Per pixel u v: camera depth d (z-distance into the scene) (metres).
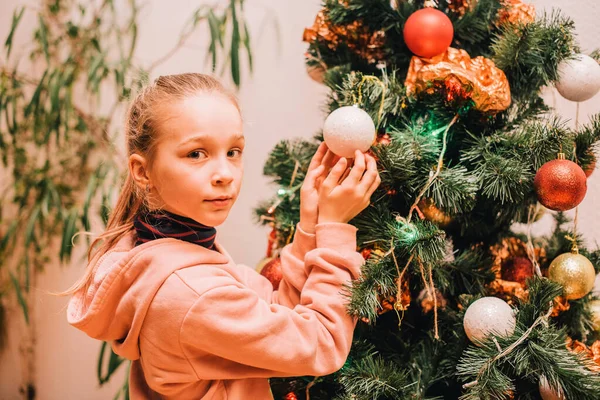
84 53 1.71
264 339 0.66
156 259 0.67
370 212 0.85
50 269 1.82
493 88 0.78
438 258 0.77
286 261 0.83
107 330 0.72
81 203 1.75
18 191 1.76
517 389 0.81
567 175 0.75
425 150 0.80
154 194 0.71
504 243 0.98
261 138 1.61
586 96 0.83
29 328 1.83
